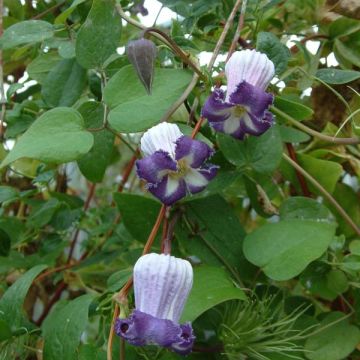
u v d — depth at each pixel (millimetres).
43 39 181
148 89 151
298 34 203
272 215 196
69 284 227
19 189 230
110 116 158
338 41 203
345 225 204
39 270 160
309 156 198
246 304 168
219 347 170
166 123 151
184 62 172
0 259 201
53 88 189
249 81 155
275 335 172
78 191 292
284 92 202
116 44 170
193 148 144
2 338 158
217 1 189
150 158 143
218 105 149
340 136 203
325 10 205
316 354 173
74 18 198
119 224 214
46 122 149
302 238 168
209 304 148
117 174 294
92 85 187
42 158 144
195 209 180
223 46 192
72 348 148
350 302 193
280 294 185
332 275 179
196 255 179
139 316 130
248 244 172
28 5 226
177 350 132
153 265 135
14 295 158
